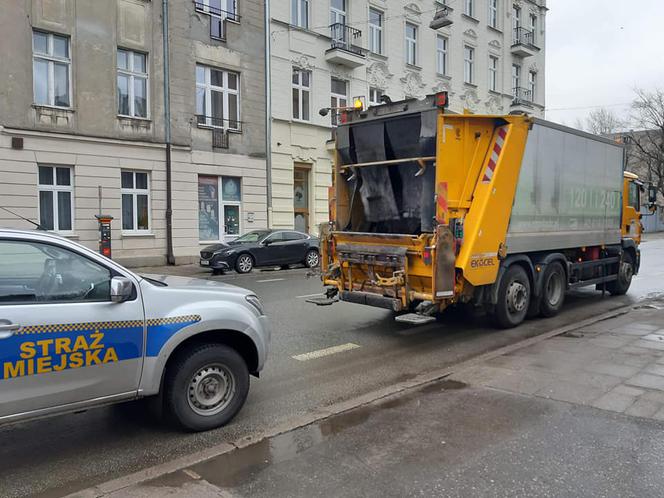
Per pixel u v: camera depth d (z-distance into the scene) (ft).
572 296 37.93
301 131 76.07
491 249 24.90
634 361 19.95
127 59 60.08
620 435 13.52
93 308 12.47
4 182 51.57
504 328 27.07
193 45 64.59
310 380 19.06
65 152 55.11
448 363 21.21
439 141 23.18
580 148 30.91
